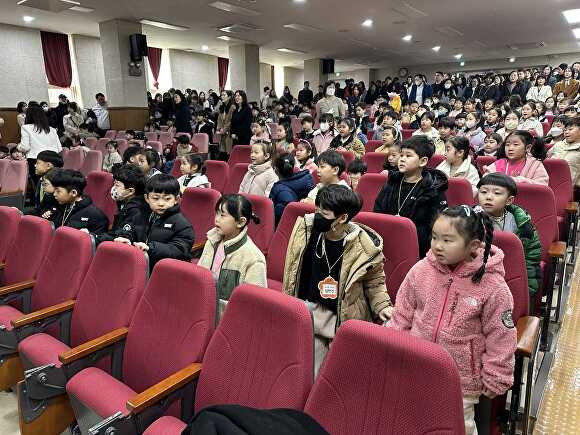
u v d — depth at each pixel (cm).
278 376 118
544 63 1447
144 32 1002
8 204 449
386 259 188
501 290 124
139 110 911
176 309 150
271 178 349
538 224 239
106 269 179
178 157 505
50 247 213
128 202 259
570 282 279
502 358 120
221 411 84
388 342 99
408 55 1418
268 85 1638
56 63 1041
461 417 92
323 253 168
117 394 142
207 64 1430
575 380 190
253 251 183
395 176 242
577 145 363
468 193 276
